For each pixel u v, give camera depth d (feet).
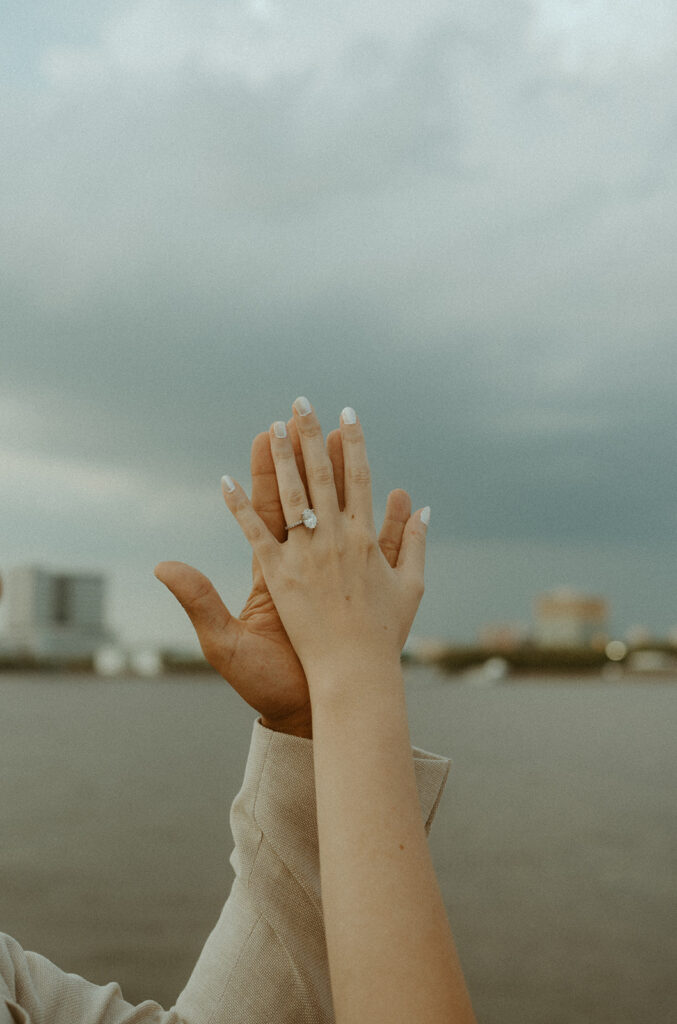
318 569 3.45
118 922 85.20
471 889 97.19
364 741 3.08
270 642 3.55
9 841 127.03
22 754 265.75
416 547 3.82
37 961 3.46
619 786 187.01
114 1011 3.47
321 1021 3.87
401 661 3.41
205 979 3.96
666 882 100.53
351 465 3.64
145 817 149.07
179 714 513.45
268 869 3.96
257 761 3.99
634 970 69.21
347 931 2.74
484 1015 59.11
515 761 237.86
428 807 4.14
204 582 3.51
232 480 3.65
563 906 89.81
